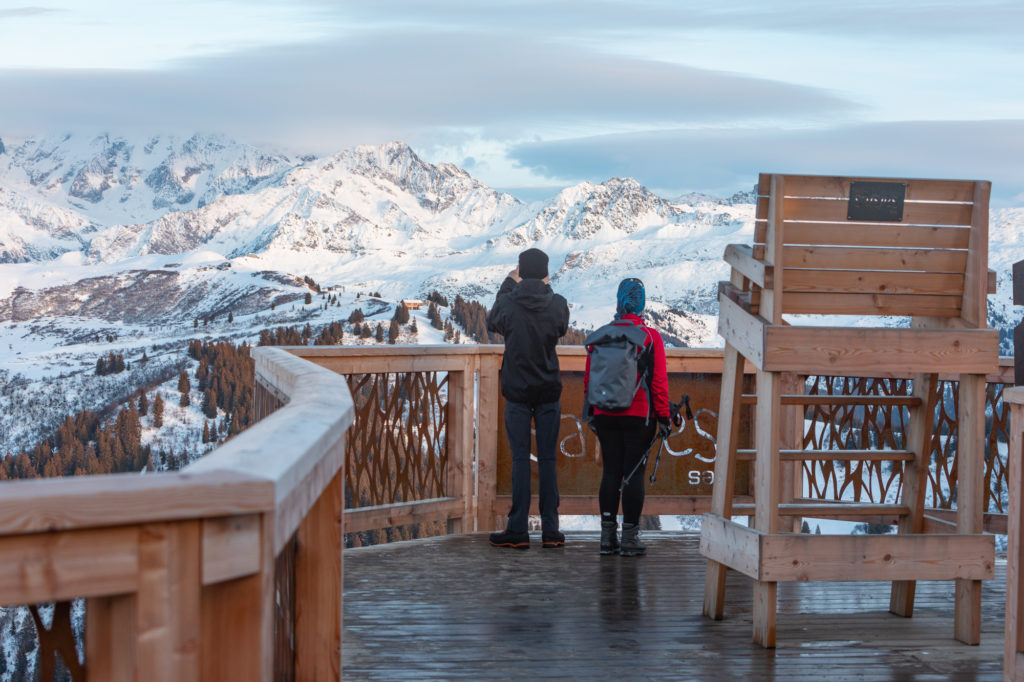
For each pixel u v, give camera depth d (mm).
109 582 1116
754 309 3621
